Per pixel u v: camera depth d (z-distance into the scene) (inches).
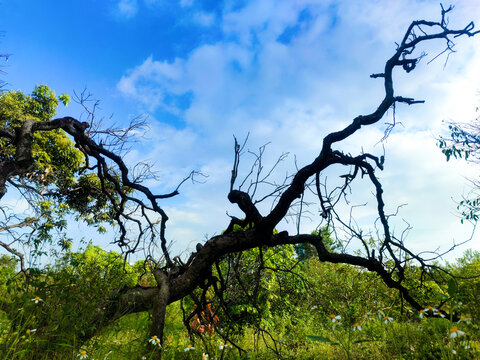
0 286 174.9
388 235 168.2
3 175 147.3
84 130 188.5
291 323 295.9
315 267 400.2
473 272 328.2
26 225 309.6
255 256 276.7
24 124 165.3
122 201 213.6
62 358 126.2
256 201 157.4
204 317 184.4
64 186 400.5
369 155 156.9
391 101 155.3
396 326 211.9
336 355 191.9
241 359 157.2
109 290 178.5
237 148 157.8
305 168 147.3
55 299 150.6
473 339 143.7
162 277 158.1
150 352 135.3
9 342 119.6
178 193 187.0
